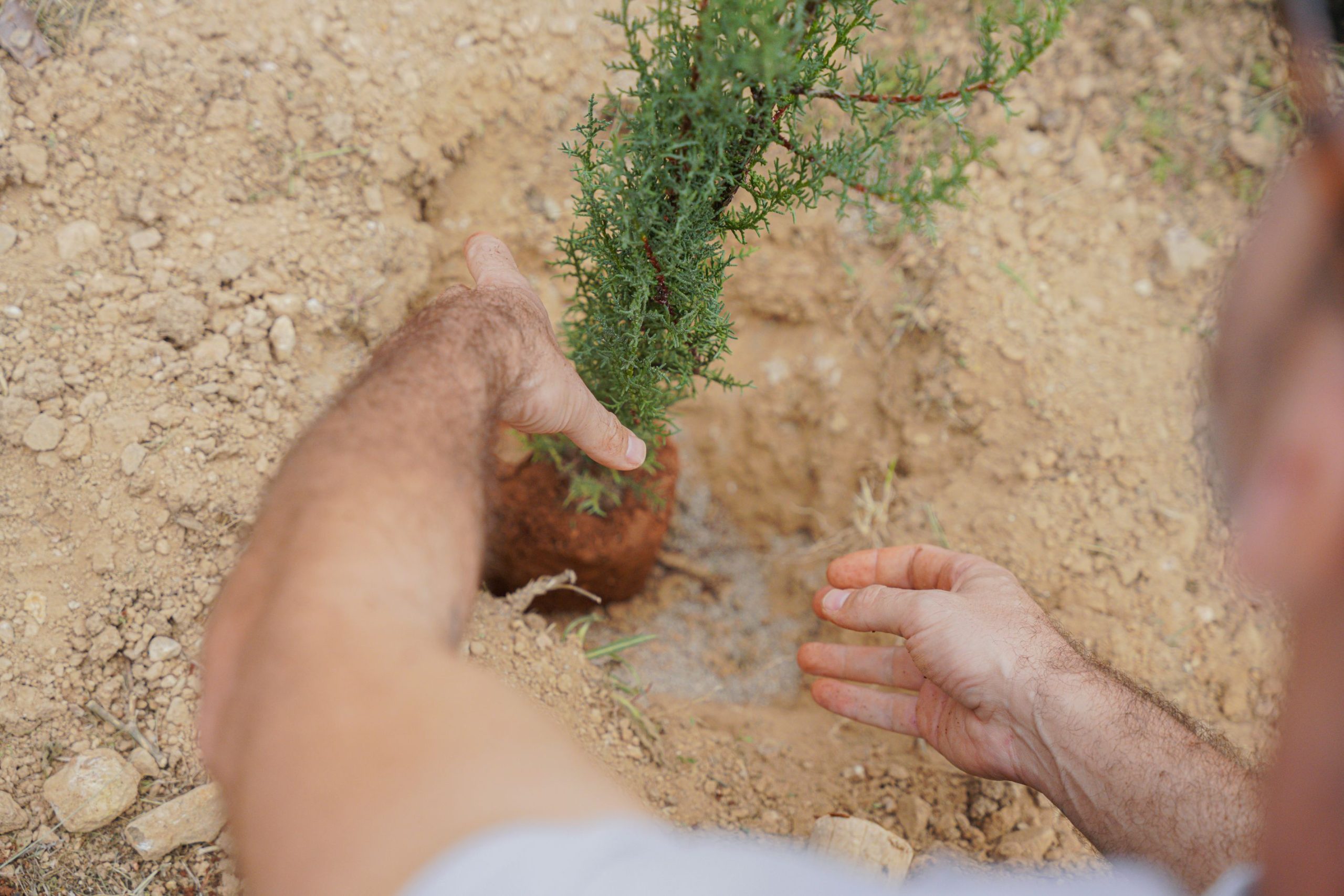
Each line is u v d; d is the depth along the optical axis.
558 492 2.24
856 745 2.34
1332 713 0.47
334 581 0.73
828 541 2.85
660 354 1.57
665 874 0.57
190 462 2.03
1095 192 2.86
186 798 1.74
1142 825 1.42
